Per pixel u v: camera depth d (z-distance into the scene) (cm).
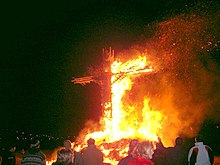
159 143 914
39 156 857
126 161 687
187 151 980
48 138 3350
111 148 1609
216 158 2159
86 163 952
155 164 885
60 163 852
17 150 2089
